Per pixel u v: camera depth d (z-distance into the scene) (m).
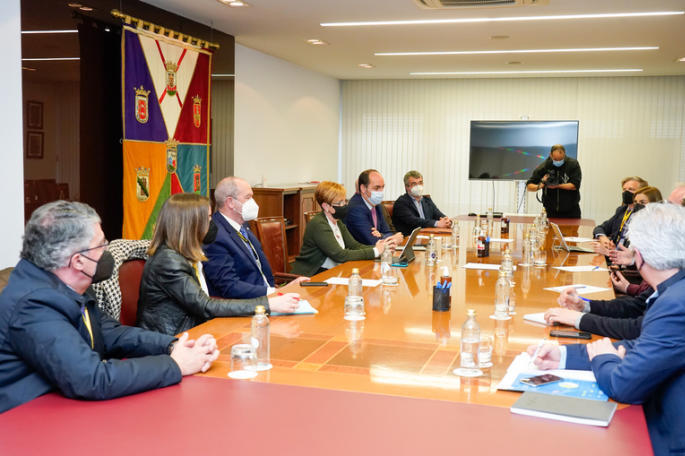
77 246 1.79
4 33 4.23
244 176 8.44
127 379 1.68
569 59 8.80
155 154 5.91
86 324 1.93
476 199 11.24
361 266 4.04
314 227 4.57
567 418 1.53
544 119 10.87
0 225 4.27
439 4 5.60
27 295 1.70
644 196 5.42
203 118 6.81
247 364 1.89
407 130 11.38
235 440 1.41
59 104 4.82
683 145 10.42
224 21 6.67
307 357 2.04
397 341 2.24
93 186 5.25
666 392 1.70
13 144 4.32
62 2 4.79
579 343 2.12
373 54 8.65
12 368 1.71
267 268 3.91
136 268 2.96
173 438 1.41
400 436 1.43
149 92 5.78
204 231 2.78
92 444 1.38
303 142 10.24
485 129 10.69
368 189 5.35
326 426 1.49
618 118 10.61
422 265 4.10
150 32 5.75
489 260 4.34
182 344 1.90
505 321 2.55
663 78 10.40
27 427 1.48
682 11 5.83
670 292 1.70
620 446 1.39
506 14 6.07
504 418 1.55
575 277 3.67
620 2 5.51
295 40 7.73
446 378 1.85
